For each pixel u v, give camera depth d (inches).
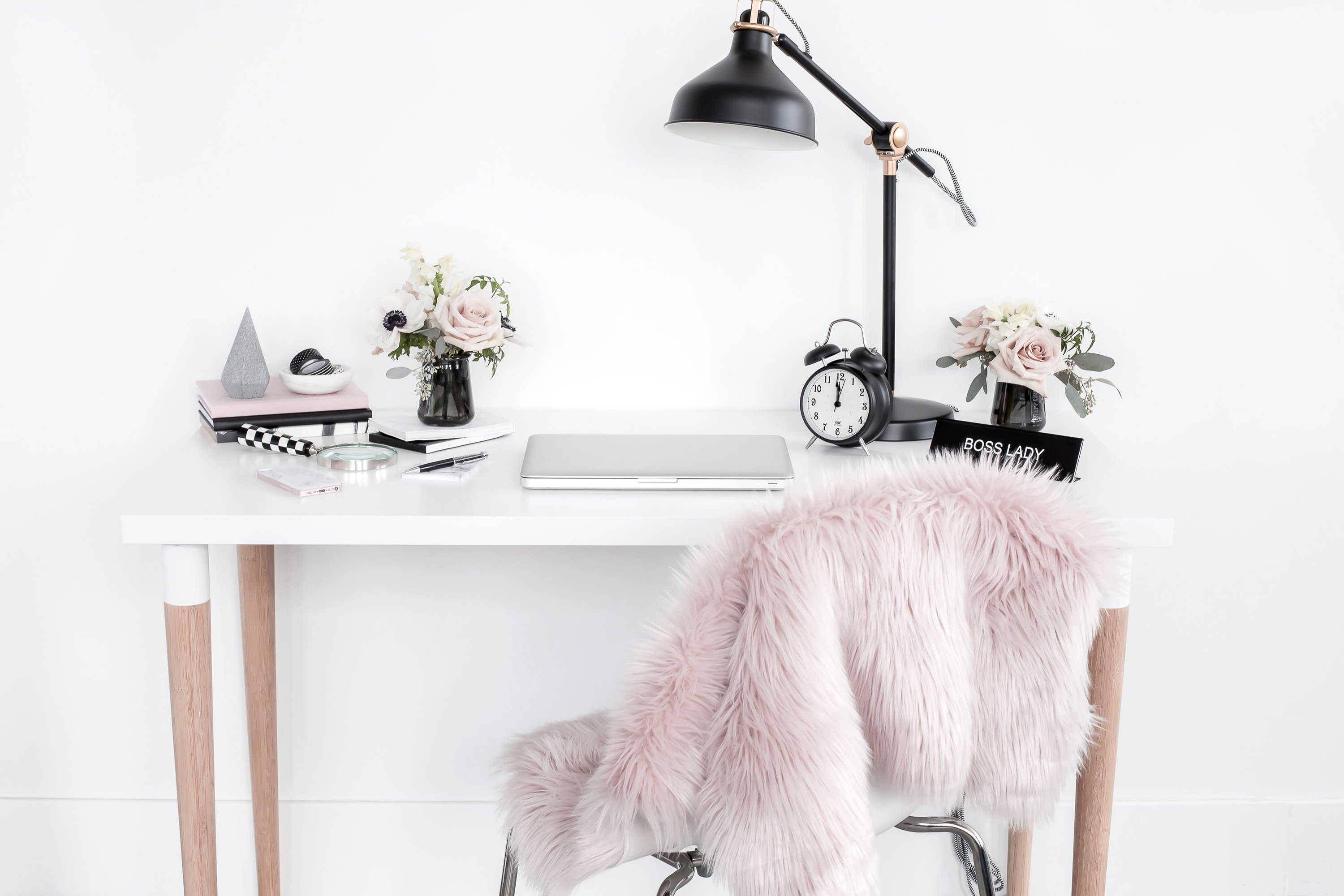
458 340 59.7
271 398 62.7
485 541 49.4
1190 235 68.7
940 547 40.5
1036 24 66.6
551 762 51.3
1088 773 53.9
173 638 50.3
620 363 70.7
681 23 66.7
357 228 68.6
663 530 49.6
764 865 39.5
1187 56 66.7
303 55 66.6
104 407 70.3
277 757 73.2
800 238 69.2
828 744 39.2
